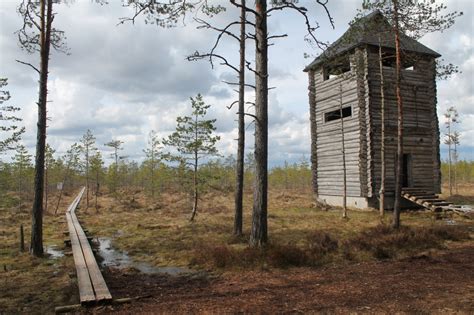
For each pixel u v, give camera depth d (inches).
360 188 935.7
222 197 1606.8
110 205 1417.3
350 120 979.3
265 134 472.7
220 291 325.7
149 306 288.8
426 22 626.8
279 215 893.2
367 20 665.0
